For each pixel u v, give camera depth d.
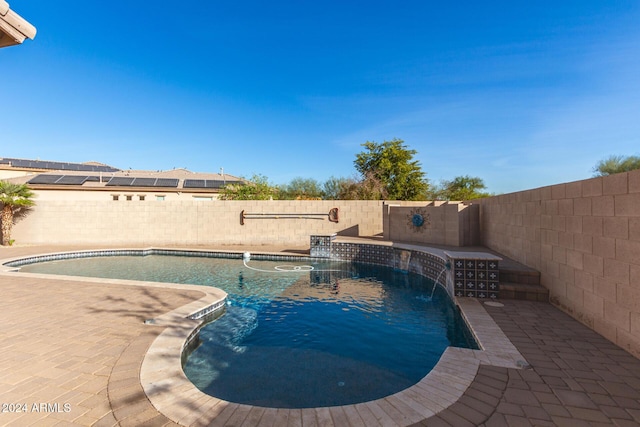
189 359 4.76
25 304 6.25
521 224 8.04
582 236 5.06
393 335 5.80
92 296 6.86
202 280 10.45
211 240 17.61
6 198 16.28
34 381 3.42
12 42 3.06
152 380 3.45
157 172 27.62
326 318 6.73
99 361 3.88
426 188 27.80
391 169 27.14
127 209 17.55
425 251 10.45
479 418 2.81
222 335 5.73
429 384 3.35
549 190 6.32
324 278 10.65
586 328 4.88
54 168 31.44
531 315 5.50
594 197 4.73
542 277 6.66
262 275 11.16
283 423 2.76
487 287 6.62
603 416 2.82
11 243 16.66
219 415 2.87
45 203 17.33
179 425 2.73
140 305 6.23
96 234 17.45
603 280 4.51
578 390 3.22
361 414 2.88
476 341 4.62
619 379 3.42
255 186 21.20
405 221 14.76
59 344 4.38
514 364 3.77
